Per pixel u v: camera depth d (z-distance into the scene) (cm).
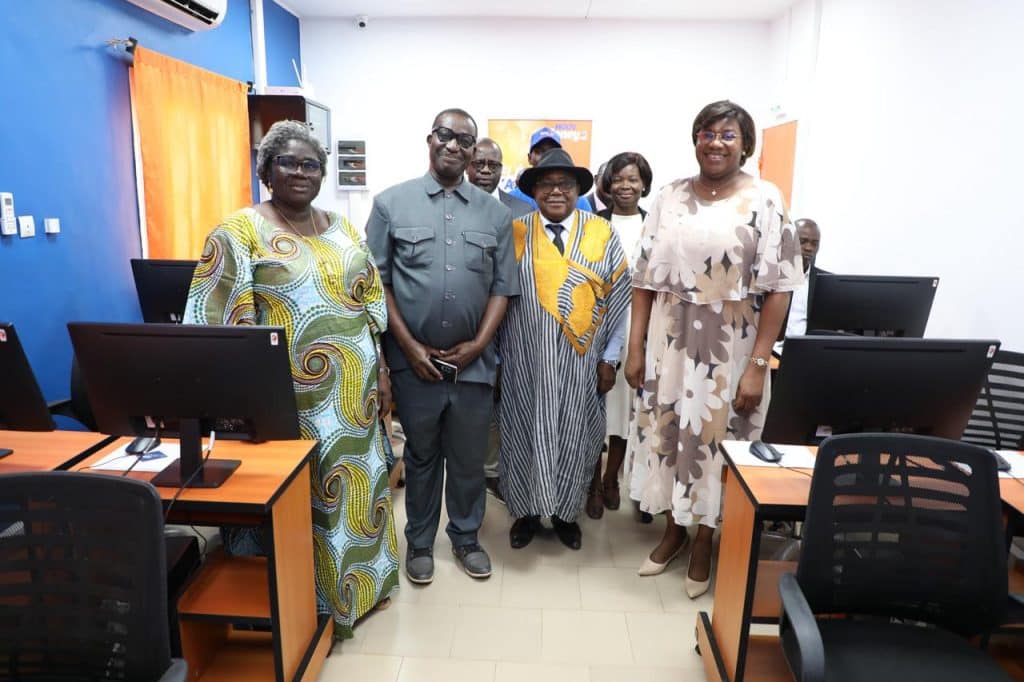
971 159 277
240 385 141
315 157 171
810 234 288
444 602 218
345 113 566
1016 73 248
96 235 300
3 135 244
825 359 146
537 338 229
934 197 307
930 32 313
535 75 555
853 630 139
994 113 262
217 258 162
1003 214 254
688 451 211
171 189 346
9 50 246
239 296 163
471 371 212
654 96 555
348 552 189
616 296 244
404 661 189
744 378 205
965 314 279
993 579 129
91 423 230
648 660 191
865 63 385
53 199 271
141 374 140
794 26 493
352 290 179
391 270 209
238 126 422
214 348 138
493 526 274
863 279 244
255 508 141
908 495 133
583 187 242
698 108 556
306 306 170
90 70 293
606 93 556
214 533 252
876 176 367
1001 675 126
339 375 178
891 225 348
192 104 365
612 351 250
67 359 282
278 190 170
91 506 106
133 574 105
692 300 205
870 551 134
